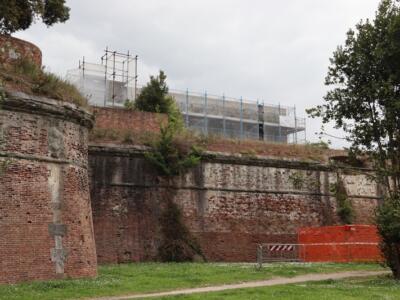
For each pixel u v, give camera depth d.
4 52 19.00
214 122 52.41
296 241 31.97
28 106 17.45
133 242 27.34
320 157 34.12
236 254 30.02
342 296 14.44
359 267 24.92
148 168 28.77
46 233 17.38
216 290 16.16
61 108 18.48
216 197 30.36
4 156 16.67
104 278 18.36
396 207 19.44
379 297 14.28
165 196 28.86
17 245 16.47
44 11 23.27
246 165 31.70
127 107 38.56
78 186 19.09
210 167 30.59
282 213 32.12
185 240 28.44
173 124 31.55
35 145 17.62
